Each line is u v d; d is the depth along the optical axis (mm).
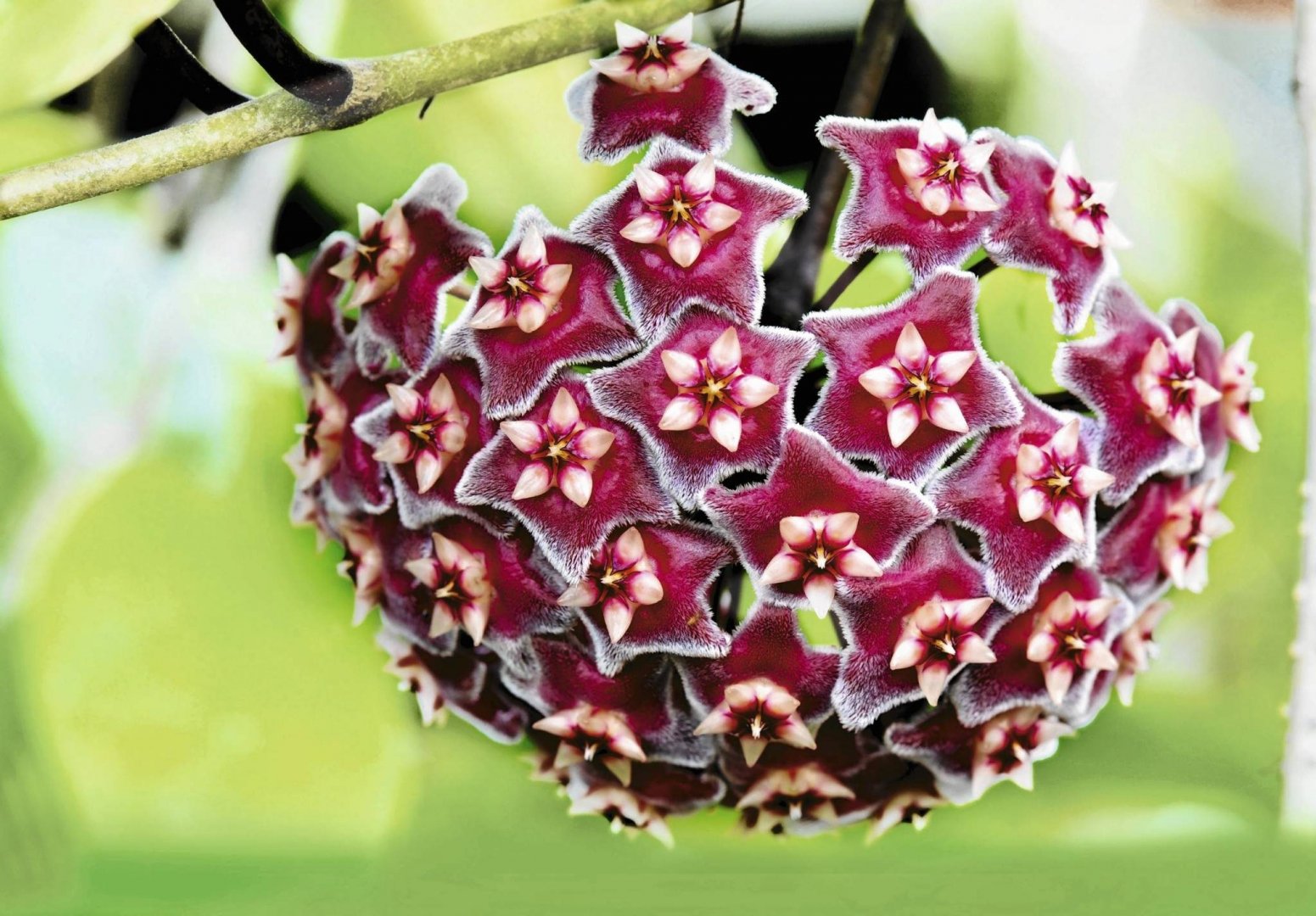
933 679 371
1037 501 370
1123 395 377
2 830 409
